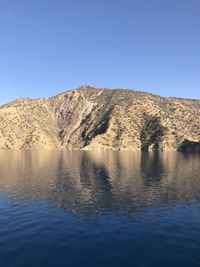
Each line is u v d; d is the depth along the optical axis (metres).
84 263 22.97
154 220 34.03
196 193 50.56
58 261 23.33
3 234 29.28
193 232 29.80
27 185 58.31
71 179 67.12
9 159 134.75
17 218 34.84
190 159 137.62
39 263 22.94
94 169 90.62
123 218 34.91
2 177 70.38
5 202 43.09
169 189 54.41
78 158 144.12
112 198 46.25
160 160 130.75
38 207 40.09
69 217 35.28
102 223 32.88
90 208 39.66
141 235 28.98
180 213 37.12
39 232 29.86
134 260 23.48
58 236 28.72
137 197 47.12
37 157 150.12
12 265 22.58
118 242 27.19
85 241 27.44
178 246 26.17
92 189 54.12
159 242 27.12
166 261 23.28
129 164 109.81
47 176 72.56
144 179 67.62
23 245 26.42
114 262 23.14
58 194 49.25
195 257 23.97
